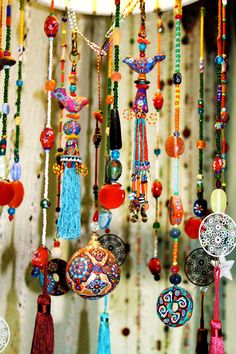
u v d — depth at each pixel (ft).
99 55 4.42
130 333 4.71
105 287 3.65
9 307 4.40
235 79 4.74
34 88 4.70
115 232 4.82
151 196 4.85
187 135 4.89
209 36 4.93
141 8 3.88
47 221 4.66
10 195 3.68
